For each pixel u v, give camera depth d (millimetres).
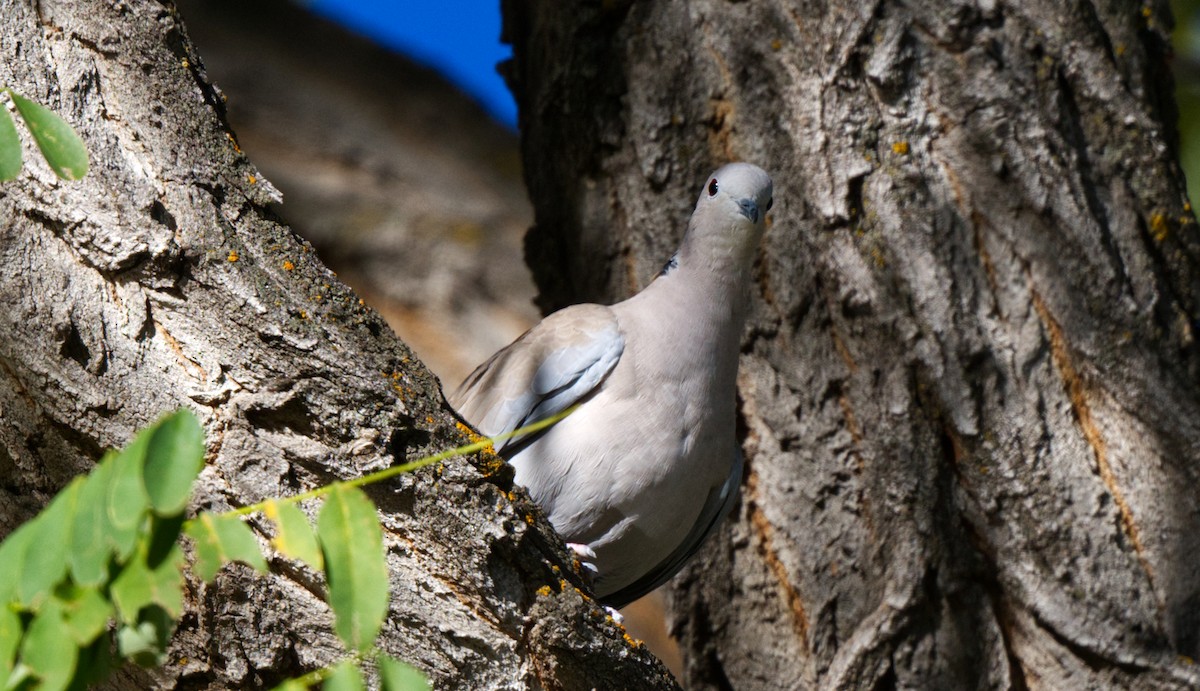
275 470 5879
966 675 8469
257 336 5926
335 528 4219
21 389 5902
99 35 6188
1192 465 8453
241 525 4258
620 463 8508
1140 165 8891
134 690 5906
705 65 9328
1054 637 8352
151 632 4430
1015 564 8414
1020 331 8570
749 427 9117
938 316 8578
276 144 19188
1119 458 8453
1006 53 8836
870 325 8711
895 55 8812
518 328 18891
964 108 8773
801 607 8828
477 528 5996
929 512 8523
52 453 5934
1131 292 8656
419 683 4426
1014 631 8500
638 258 9539
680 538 8992
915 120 8805
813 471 8844
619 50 9570
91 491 3953
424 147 20922
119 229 5906
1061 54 8875
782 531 8914
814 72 8969
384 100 21344
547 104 9930
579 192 9836
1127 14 9328
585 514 8586
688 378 8633
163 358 5914
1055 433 8469
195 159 6172
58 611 4023
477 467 6113
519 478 8594
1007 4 8906
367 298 18266
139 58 6230
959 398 8516
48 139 4605
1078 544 8344
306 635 5812
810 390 8906
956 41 8820
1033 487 8398
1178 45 15008
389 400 5969
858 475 8734
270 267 6082
